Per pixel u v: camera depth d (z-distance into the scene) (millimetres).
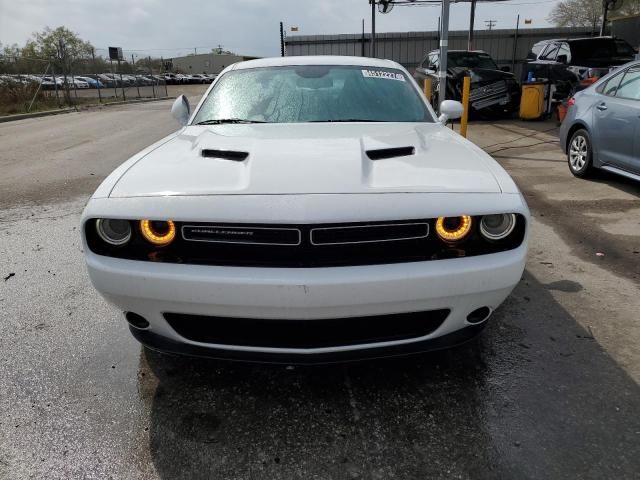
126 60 39406
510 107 12914
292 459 1978
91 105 23422
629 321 2963
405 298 1955
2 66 23922
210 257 1991
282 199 1945
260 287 1912
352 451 2012
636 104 5363
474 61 13633
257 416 2217
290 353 2080
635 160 5344
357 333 2082
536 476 1872
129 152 9398
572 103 6656
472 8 20656
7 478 1886
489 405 2258
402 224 1942
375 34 22844
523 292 3359
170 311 2049
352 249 1944
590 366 2533
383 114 3207
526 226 2072
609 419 2156
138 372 2541
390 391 2367
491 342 2758
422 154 2402
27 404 2305
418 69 15016
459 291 1997
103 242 2064
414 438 2072
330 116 3150
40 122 16078
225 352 2119
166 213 1968
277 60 3752
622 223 4758
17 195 6277
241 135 2717
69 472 1919
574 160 6625
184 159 2379
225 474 1910
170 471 1925
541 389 2361
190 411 2252
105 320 3076
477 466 1926
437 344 2137
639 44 15828
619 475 1866
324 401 2307
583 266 3781
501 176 2199
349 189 1988
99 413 2242
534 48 14281
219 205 1951
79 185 6762
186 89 41062
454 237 1988
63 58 23422
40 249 4340
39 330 2963
